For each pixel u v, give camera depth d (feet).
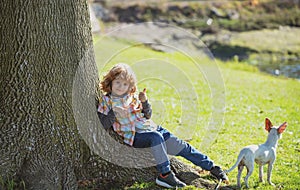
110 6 90.58
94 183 19.03
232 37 81.82
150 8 91.45
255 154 19.10
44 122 18.15
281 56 73.97
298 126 31.71
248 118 33.40
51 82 17.98
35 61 17.80
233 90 44.04
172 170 19.99
